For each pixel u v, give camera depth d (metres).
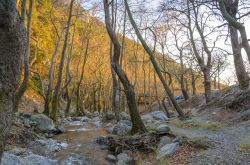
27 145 11.65
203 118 16.12
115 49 13.13
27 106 27.83
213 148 9.76
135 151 10.93
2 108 3.13
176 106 17.08
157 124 15.40
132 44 39.44
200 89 41.19
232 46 15.07
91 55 40.28
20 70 3.44
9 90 3.25
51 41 34.69
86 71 40.44
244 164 7.90
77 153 11.32
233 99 16.64
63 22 31.16
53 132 15.41
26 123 14.06
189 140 10.56
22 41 3.40
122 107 38.06
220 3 8.10
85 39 35.66
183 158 9.34
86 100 44.97
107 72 41.97
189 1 10.10
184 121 15.62
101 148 12.05
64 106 36.03
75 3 30.05
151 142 11.21
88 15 31.53
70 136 14.98
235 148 9.38
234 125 13.34
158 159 9.90
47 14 32.69
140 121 12.79
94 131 16.78
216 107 17.77
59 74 19.52
